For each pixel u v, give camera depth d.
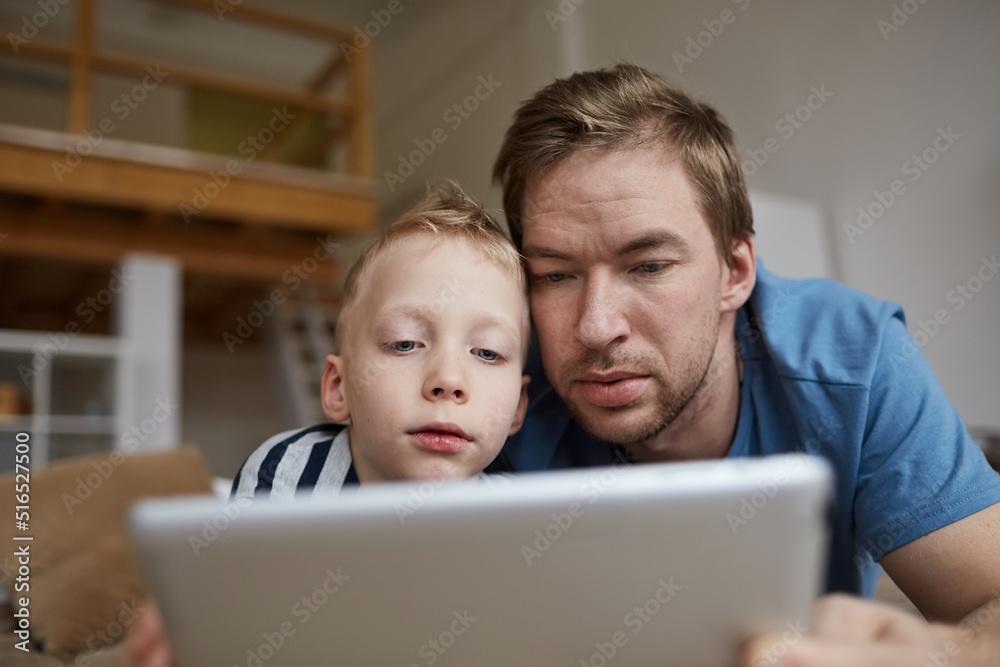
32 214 4.14
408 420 0.84
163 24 6.20
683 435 0.96
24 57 3.86
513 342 0.89
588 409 0.88
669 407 0.86
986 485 0.80
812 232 3.71
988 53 3.26
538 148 0.86
